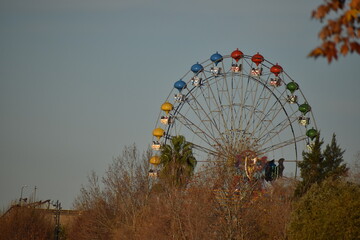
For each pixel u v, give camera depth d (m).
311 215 68.06
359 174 106.69
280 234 83.06
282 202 90.06
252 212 83.81
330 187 71.75
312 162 106.56
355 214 64.62
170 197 93.44
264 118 102.75
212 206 84.31
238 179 85.50
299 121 104.81
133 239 109.94
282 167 100.62
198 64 108.06
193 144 105.38
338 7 20.73
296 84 104.88
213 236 81.56
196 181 91.62
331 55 20.64
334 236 64.94
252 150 97.38
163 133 107.88
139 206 124.06
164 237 92.12
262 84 105.38
